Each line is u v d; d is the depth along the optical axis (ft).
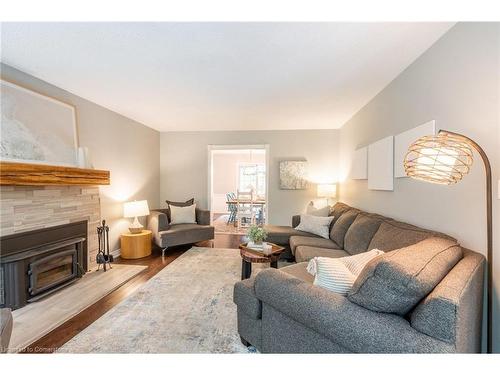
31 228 7.86
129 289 8.76
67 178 8.82
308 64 7.52
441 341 2.90
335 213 12.05
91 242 10.55
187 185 17.81
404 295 3.25
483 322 4.64
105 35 6.01
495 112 4.47
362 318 3.38
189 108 12.23
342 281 4.17
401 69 7.75
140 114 13.33
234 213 24.44
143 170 15.62
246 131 17.24
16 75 7.88
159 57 7.15
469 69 5.05
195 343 5.81
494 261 4.48
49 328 6.34
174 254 13.19
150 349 5.59
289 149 16.90
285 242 11.80
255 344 5.30
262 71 8.07
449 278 3.51
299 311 3.99
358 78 8.50
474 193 4.95
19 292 7.30
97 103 11.43
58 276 8.80
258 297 4.94
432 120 6.24
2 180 6.74
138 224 13.12
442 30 5.69
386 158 8.71
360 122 12.03
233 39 6.19
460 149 3.98
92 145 11.19
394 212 8.29
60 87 9.45
